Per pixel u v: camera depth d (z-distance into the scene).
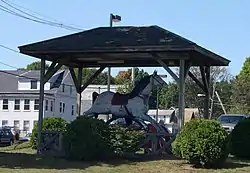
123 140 16.86
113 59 20.58
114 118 18.94
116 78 91.25
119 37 18.31
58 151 18.03
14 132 51.78
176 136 15.99
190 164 15.14
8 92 61.41
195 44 16.20
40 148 18.27
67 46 17.75
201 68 20.17
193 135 14.53
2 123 61.09
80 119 16.55
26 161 15.91
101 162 15.82
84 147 16.12
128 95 18.88
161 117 63.19
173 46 16.38
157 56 17.52
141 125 18.56
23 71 65.81
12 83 62.66
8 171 13.68
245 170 14.25
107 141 16.53
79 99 21.75
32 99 60.72
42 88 18.73
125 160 16.22
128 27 20.00
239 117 27.55
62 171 13.90
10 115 61.09
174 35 17.81
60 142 18.05
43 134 18.47
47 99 60.62
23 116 60.78
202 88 20.53
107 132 16.64
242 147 17.70
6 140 41.22
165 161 15.80
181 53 17.27
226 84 76.69
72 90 67.75
